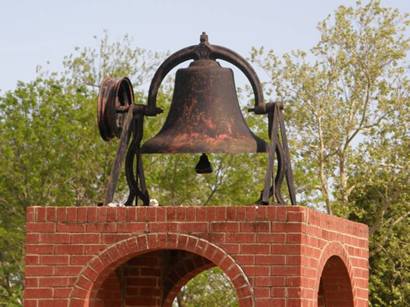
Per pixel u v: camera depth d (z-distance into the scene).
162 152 21.91
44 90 55.91
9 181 55.56
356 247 23.16
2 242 55.50
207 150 21.61
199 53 22.30
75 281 20.47
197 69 22.16
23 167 55.41
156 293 24.95
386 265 58.25
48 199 55.38
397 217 59.97
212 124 21.84
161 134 22.16
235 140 21.72
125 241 20.41
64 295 20.47
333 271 22.78
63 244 20.58
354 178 58.25
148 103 22.28
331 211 55.62
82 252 20.52
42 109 55.16
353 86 57.81
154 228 20.38
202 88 22.09
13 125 55.47
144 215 20.44
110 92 22.00
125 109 22.16
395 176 58.06
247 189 55.34
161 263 25.00
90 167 54.72
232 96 22.28
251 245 20.11
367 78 57.50
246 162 55.12
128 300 24.86
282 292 19.95
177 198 55.69
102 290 24.33
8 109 55.81
